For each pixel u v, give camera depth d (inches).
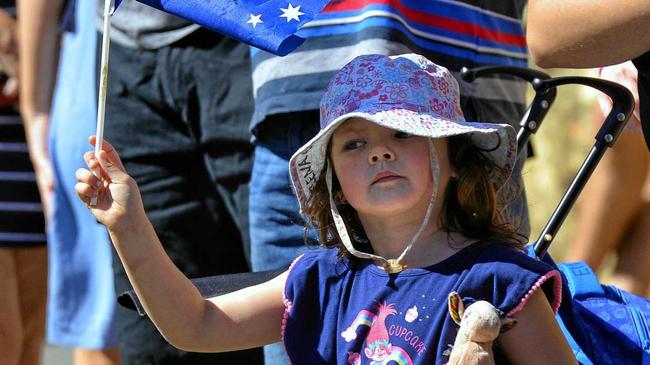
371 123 417.7
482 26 543.2
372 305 415.2
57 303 705.0
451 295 391.5
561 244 971.3
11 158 771.4
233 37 424.8
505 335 401.4
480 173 428.5
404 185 413.4
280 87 532.4
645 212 670.5
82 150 688.4
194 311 433.1
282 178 542.6
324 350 422.6
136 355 615.8
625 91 476.7
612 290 463.5
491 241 416.5
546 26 435.5
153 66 619.8
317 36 526.6
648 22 409.7
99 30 637.9
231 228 631.2
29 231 772.6
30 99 745.0
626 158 663.1
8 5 784.9
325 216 444.8
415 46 527.2
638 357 435.8
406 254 422.3
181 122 623.8
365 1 519.8
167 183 626.5
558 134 1002.7
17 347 778.8
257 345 446.3
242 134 605.3
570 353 404.2
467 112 539.2
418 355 403.5
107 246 695.1
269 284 447.8
